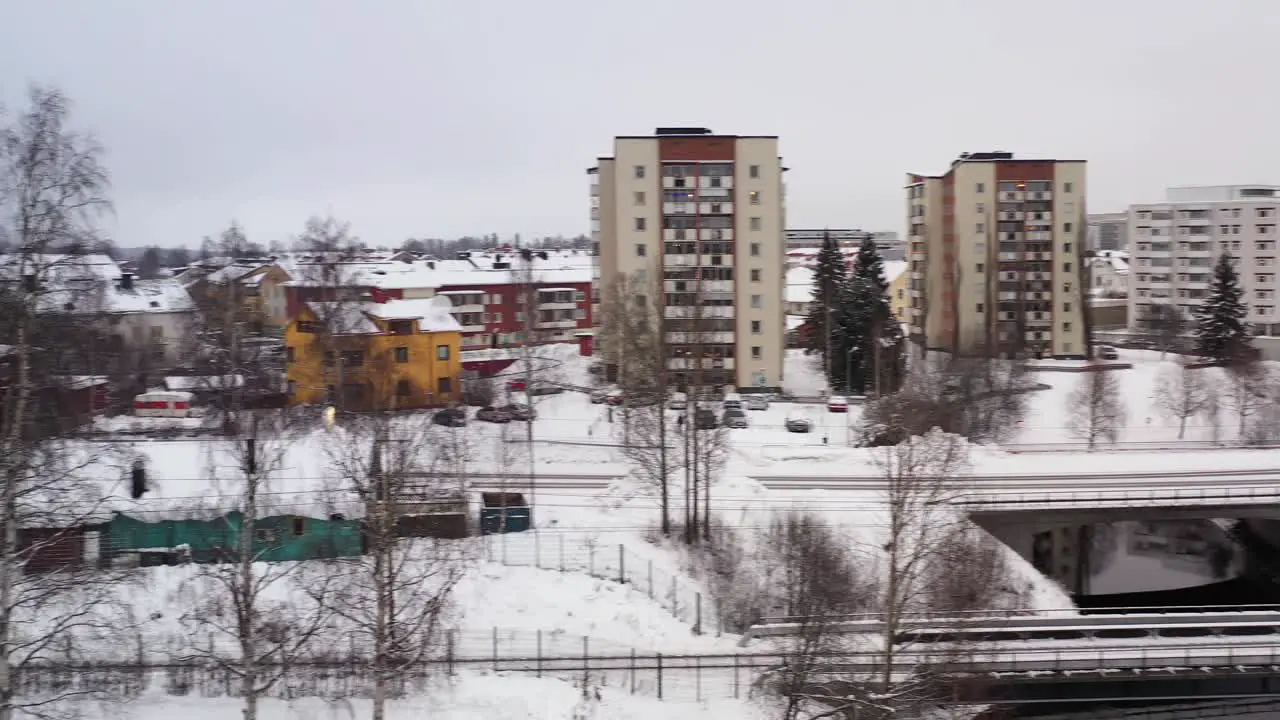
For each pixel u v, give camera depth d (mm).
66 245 27359
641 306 82375
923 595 44719
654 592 46375
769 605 45750
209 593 37625
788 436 76625
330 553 39844
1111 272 178750
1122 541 76125
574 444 71875
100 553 41406
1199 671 43438
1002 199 119375
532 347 86312
